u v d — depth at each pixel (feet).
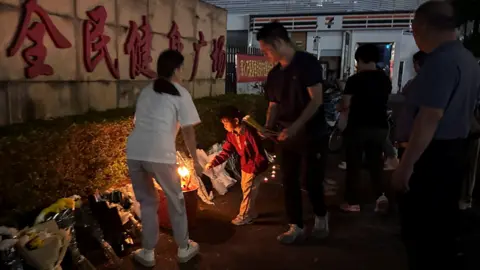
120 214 11.47
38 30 12.26
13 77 11.63
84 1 14.28
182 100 9.76
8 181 9.53
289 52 10.39
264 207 14.70
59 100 13.53
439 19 6.64
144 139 9.58
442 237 7.09
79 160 12.01
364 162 20.10
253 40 60.80
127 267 10.25
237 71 29.04
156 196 10.29
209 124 19.42
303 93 10.44
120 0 16.31
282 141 10.98
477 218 13.41
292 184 11.33
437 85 6.32
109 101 16.21
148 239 10.14
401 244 11.68
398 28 57.16
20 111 11.97
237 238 12.03
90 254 10.49
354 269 10.25
